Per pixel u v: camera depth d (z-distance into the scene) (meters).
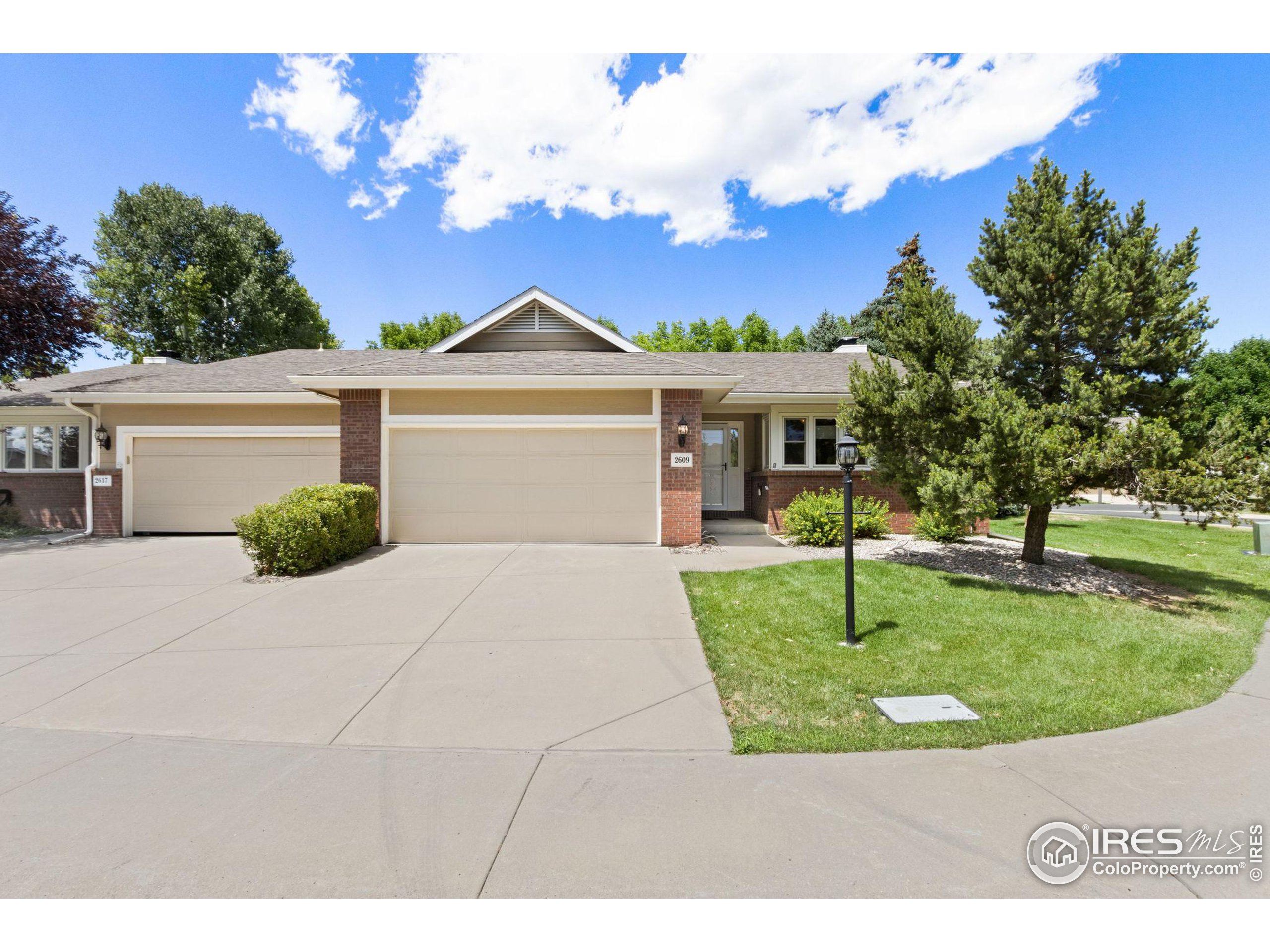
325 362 15.05
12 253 14.02
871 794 3.04
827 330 33.72
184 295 29.66
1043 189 8.14
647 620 6.06
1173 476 6.27
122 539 11.59
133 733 3.84
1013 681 4.55
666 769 3.33
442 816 2.88
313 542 8.06
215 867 2.54
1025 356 8.09
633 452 10.30
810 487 12.52
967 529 7.91
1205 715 3.99
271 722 3.97
